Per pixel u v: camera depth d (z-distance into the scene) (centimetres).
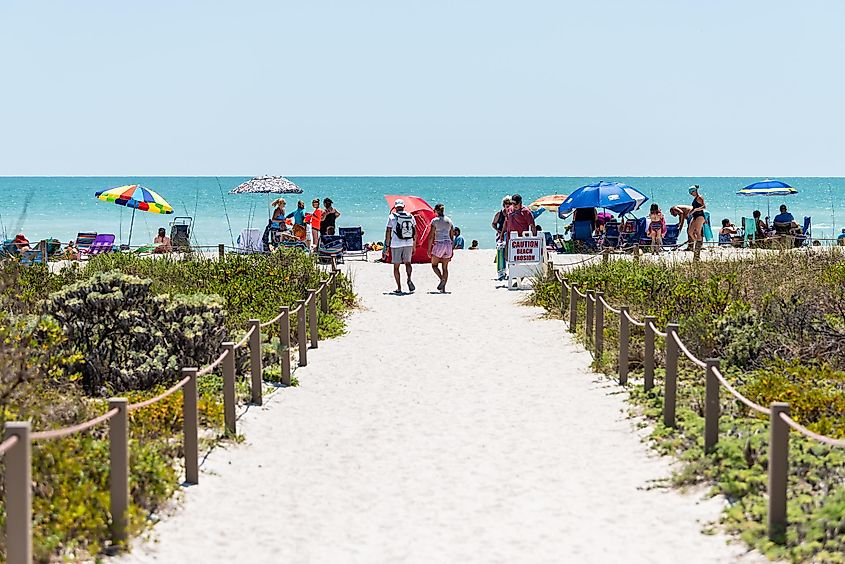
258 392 1315
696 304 1758
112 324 1375
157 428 1077
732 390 931
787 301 1689
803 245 3200
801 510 797
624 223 3638
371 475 1011
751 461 932
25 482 654
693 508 876
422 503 920
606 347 1609
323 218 3195
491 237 7400
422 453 1090
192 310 1437
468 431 1181
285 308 1448
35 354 1157
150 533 823
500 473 1009
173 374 1338
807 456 920
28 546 657
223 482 985
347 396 1378
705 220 3531
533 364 1578
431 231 2492
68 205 11306
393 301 2353
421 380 1478
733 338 1467
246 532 844
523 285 2611
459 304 2286
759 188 4112
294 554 794
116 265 2394
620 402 1293
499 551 793
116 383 1323
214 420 1176
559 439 1134
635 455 1056
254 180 4228
